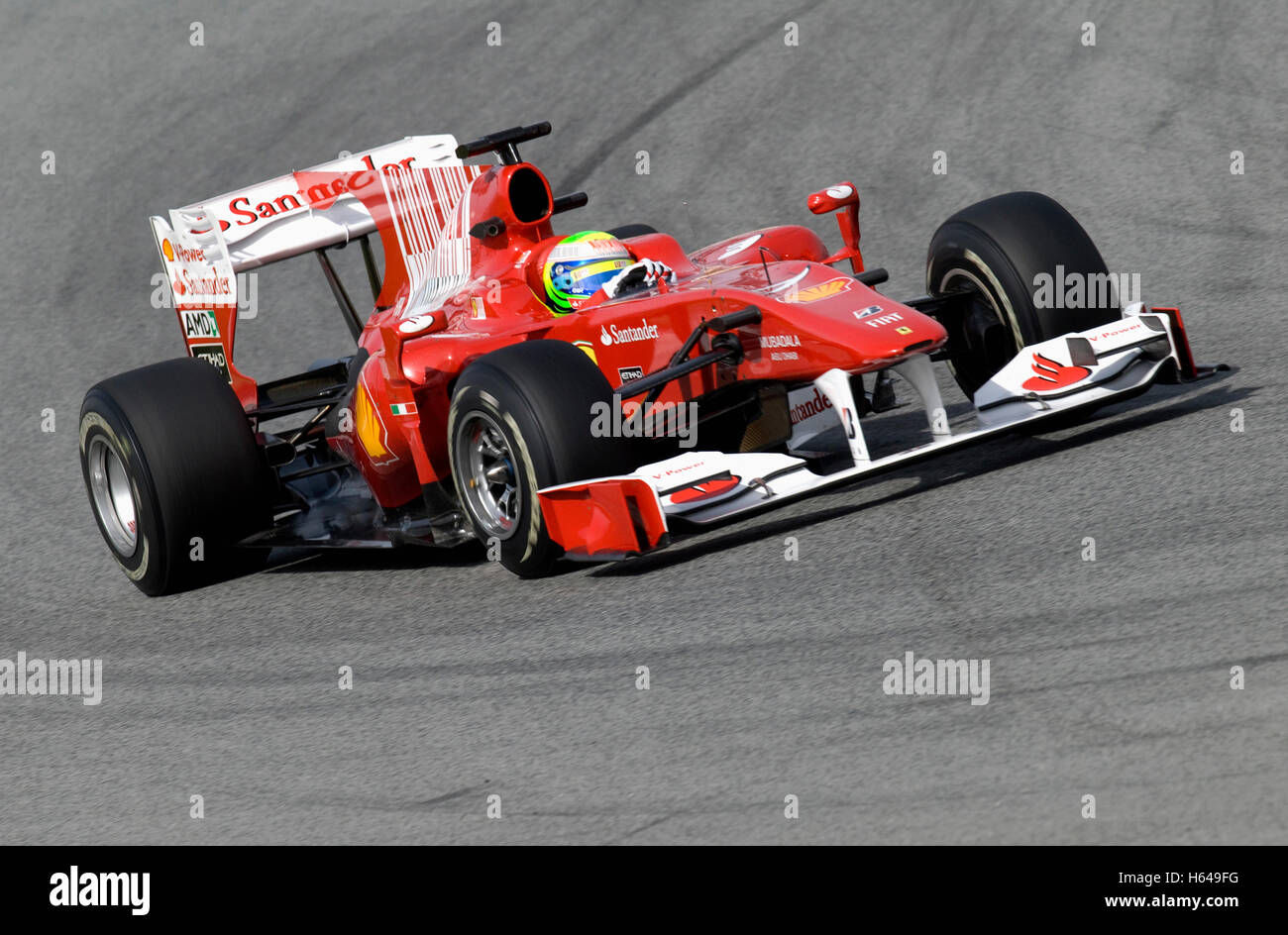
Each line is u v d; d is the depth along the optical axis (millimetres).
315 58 61188
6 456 38094
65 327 45844
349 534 27234
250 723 20344
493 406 22812
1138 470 22500
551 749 17609
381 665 21391
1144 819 13961
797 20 56219
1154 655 16875
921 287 37844
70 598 28031
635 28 58219
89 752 20531
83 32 67125
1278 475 21203
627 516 21516
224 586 27234
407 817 16641
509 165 26359
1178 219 38312
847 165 45781
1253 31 48406
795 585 20922
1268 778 14156
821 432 25453
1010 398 23594
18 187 55281
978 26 52719
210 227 28312
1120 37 49812
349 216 29641
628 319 24484
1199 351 29172
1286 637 16641
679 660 19266
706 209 44969
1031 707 16328
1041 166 43062
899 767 15695
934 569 20516
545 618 21766
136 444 26062
